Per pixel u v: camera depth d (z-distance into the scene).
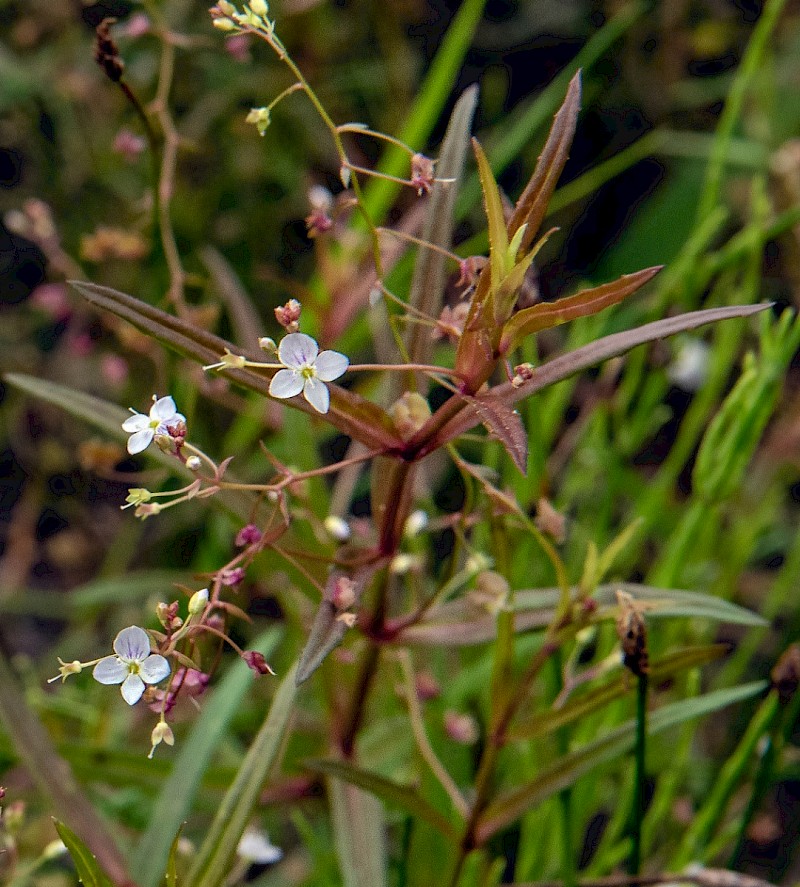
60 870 0.31
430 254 0.24
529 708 0.31
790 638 0.28
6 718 0.25
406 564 0.24
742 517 0.38
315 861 0.29
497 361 0.22
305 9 0.44
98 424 0.25
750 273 0.31
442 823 0.25
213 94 0.47
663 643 0.30
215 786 0.27
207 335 0.22
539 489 0.28
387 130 0.48
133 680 0.21
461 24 0.31
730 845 0.35
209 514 0.34
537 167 0.22
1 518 0.48
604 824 0.38
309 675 0.21
